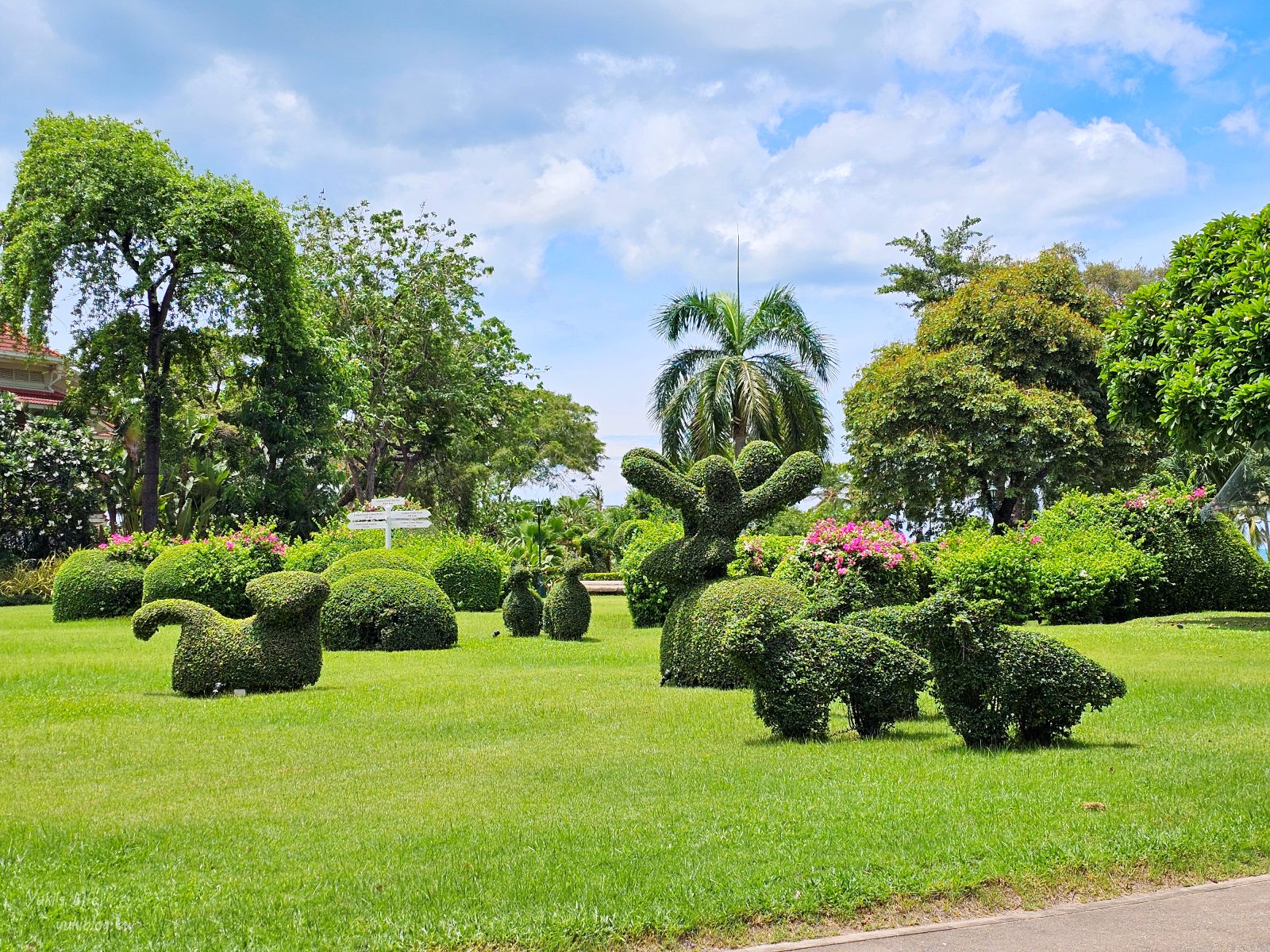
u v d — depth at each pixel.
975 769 5.87
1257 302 12.54
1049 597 15.63
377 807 5.30
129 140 26.23
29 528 29.30
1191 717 7.48
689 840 4.63
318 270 34.72
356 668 11.43
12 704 8.78
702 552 10.10
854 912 3.98
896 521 27.67
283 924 3.77
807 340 24.83
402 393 35.22
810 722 6.90
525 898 4.00
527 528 25.81
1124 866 4.37
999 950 3.70
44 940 3.63
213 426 30.89
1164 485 20.02
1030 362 26.03
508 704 8.59
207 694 9.34
